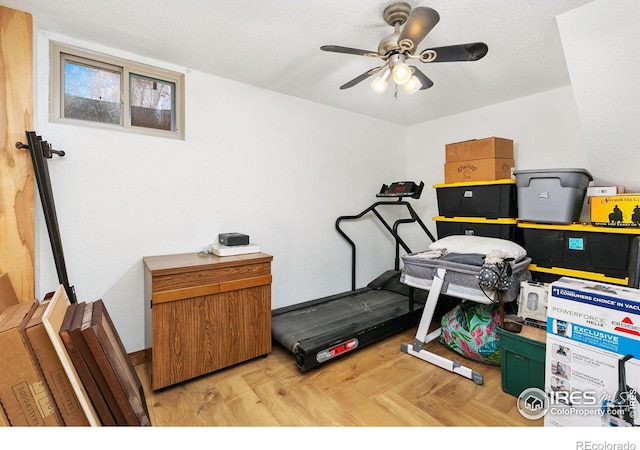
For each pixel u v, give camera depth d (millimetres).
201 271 2021
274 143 2939
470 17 1759
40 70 1889
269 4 1676
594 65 1854
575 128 2721
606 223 2113
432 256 2377
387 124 3916
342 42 2066
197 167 2502
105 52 2105
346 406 1802
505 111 3170
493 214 2721
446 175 3100
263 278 2309
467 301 2562
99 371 1347
